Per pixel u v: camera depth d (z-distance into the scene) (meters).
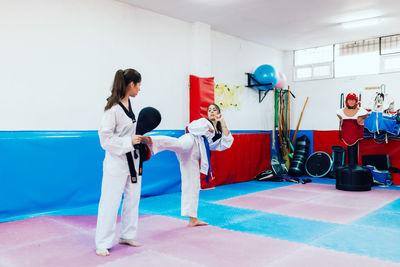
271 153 7.74
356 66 7.31
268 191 5.56
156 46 5.42
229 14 5.54
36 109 4.12
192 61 5.97
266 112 7.84
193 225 3.45
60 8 4.33
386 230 3.29
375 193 5.36
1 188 3.76
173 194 5.36
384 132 6.17
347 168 5.64
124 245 2.84
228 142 3.50
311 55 7.97
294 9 5.32
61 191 4.24
